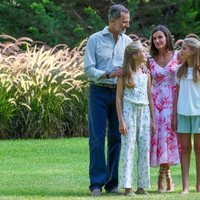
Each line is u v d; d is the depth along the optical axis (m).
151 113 17.20
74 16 46.47
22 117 30.69
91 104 17.03
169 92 17.62
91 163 16.97
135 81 16.70
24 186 18.33
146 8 47.06
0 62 31.88
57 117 30.83
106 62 17.05
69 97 31.39
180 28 46.28
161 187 17.52
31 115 30.61
